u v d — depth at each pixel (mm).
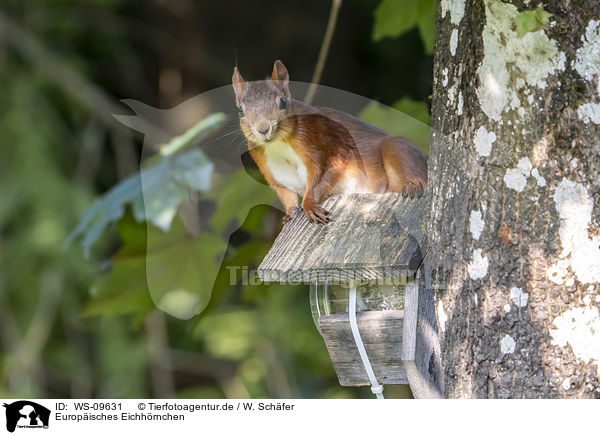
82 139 10086
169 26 10508
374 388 4035
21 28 9766
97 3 9961
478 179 3578
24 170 9398
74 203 9398
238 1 10445
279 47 10258
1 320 9727
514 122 3492
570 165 3430
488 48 3535
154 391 10133
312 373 9914
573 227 3424
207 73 10297
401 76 9602
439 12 3873
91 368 10141
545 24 3322
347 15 10211
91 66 10312
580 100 3426
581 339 3410
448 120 3734
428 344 3826
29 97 9703
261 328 9633
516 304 3482
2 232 9633
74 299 9734
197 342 10430
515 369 3473
